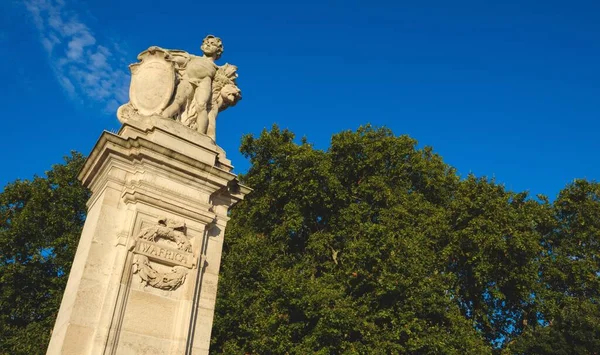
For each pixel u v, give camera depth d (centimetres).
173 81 1024
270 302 1923
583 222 2630
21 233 2397
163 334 830
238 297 1950
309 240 2278
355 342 1823
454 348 1833
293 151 2380
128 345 791
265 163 2491
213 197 998
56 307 2227
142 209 879
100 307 805
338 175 2430
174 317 850
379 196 2311
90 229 890
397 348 1797
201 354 867
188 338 847
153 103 995
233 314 1925
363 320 1842
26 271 2364
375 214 2359
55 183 2566
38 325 2191
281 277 1905
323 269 2264
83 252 873
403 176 2506
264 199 2347
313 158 2298
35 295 2412
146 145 910
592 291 2548
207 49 1118
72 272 895
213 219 951
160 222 881
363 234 2097
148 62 1035
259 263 2061
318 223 2389
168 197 908
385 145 2473
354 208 2242
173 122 985
